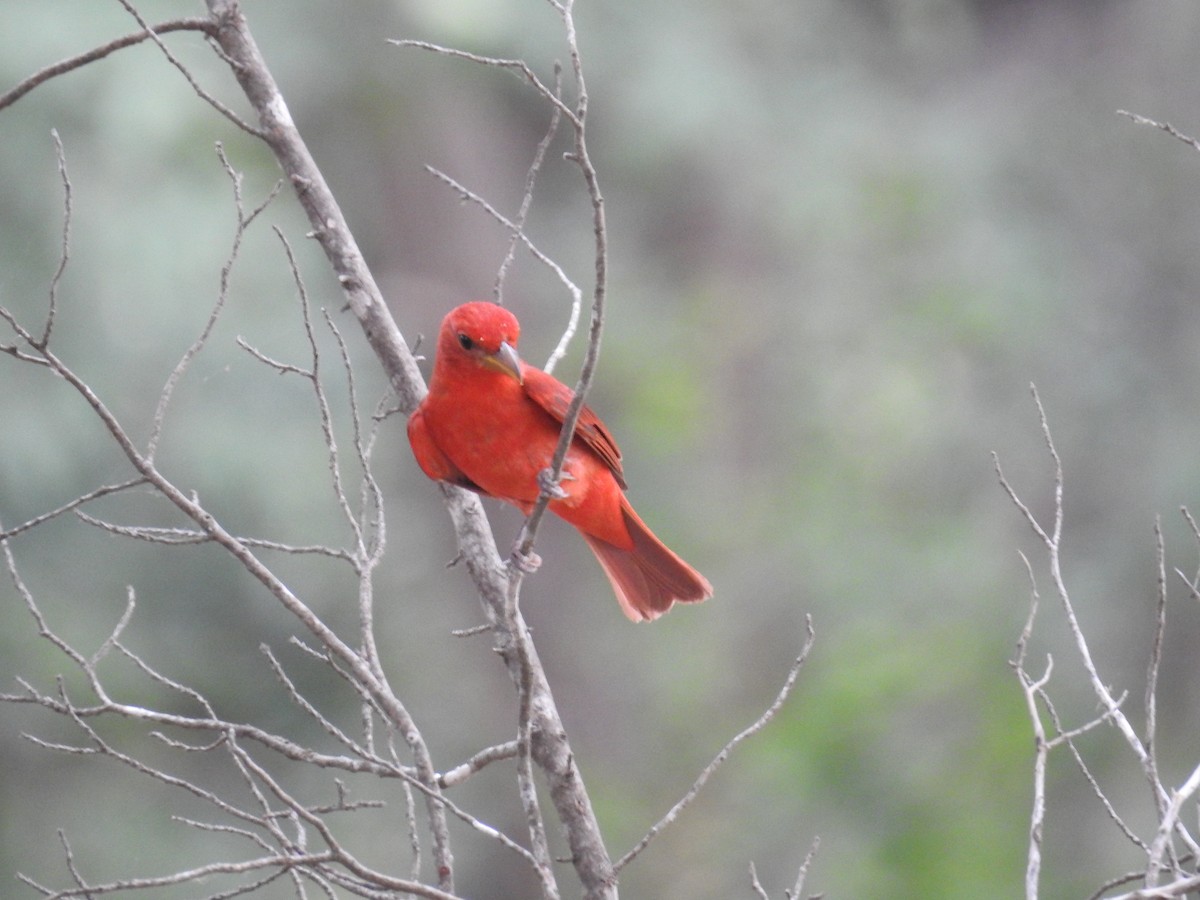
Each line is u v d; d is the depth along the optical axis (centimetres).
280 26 1620
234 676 1429
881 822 1401
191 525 1385
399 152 1788
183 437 1372
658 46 1797
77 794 1353
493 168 1847
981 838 1352
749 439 1902
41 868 1312
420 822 1402
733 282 1994
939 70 2036
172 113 1421
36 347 538
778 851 1454
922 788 1397
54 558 1350
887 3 2044
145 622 1386
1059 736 531
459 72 1734
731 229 1991
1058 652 1484
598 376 1861
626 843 1585
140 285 1383
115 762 1371
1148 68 1794
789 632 1748
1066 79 1895
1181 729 1406
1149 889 468
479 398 712
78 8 1410
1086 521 1575
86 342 1355
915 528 1722
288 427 1426
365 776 1419
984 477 1705
